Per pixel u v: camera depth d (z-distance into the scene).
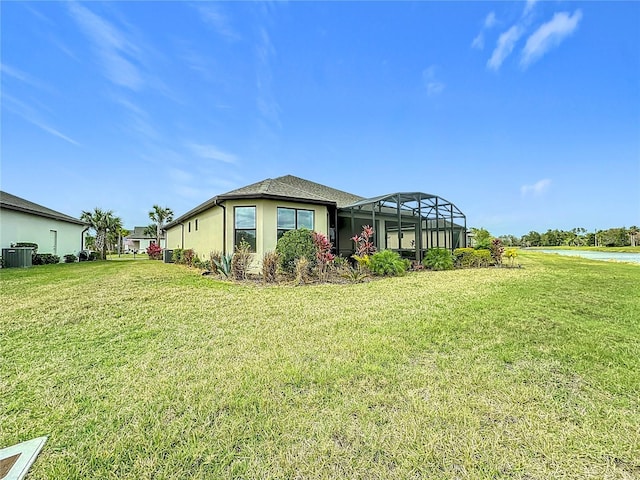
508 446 2.07
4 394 2.78
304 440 2.14
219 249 12.78
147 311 5.71
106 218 32.72
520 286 8.52
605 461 1.94
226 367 3.30
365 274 10.83
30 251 15.44
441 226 18.06
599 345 3.87
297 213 12.66
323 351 3.71
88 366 3.35
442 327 4.61
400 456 1.98
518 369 3.20
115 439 2.17
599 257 24.70
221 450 2.05
